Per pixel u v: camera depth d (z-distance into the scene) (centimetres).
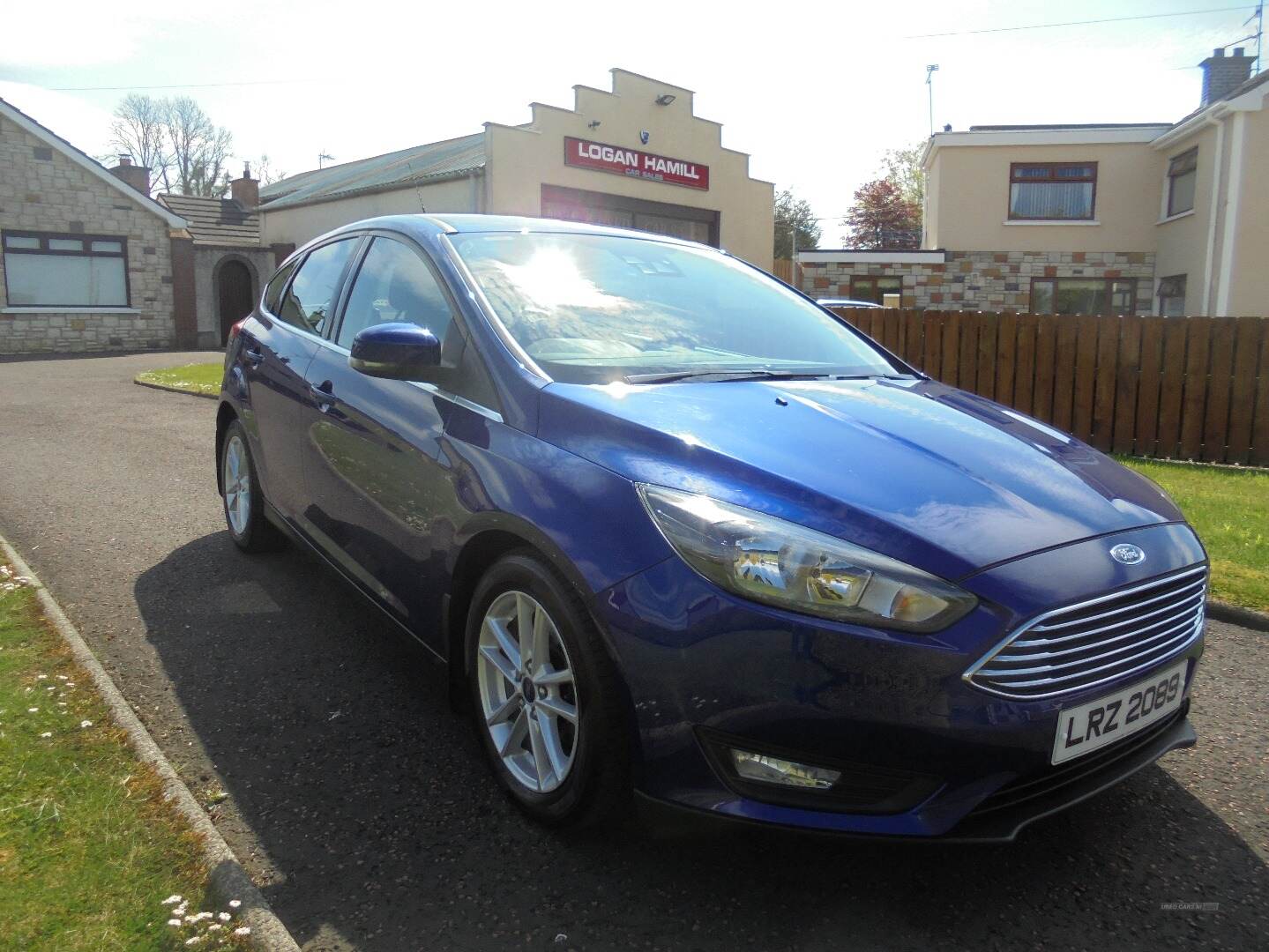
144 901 211
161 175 5678
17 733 281
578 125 1928
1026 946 215
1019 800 216
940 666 202
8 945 195
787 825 207
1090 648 217
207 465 733
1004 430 290
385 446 310
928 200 2659
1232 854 252
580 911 222
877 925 221
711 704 210
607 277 352
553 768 247
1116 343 927
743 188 2339
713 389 284
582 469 240
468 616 278
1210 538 555
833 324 397
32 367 1809
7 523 546
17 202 2223
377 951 207
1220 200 2005
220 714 314
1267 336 869
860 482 229
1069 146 2330
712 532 213
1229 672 376
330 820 256
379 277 367
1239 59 2450
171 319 2472
